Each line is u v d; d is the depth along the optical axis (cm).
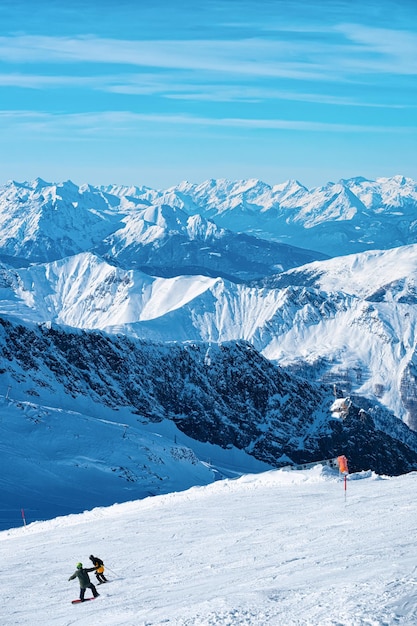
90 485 16500
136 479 17575
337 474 6706
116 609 3011
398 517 4216
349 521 4309
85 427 19650
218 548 4172
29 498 14512
